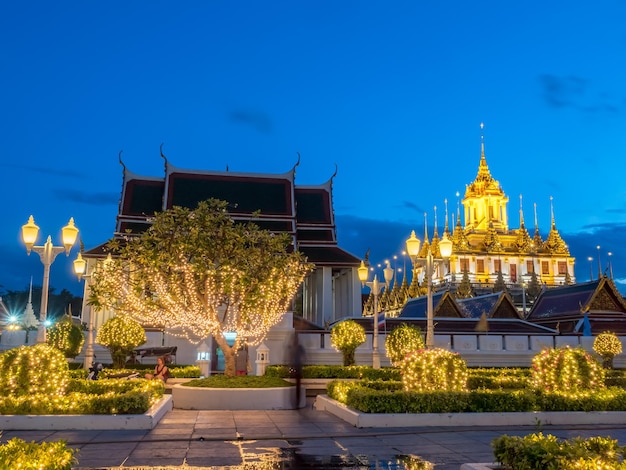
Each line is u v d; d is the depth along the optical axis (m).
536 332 37.62
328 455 11.47
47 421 14.14
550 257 145.38
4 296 104.81
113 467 10.30
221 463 10.68
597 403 16.45
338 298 58.62
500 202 157.25
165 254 21.84
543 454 7.81
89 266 43.72
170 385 23.17
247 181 57.12
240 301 22.98
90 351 24.44
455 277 137.62
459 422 15.42
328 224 57.53
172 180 55.44
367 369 26.77
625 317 42.97
